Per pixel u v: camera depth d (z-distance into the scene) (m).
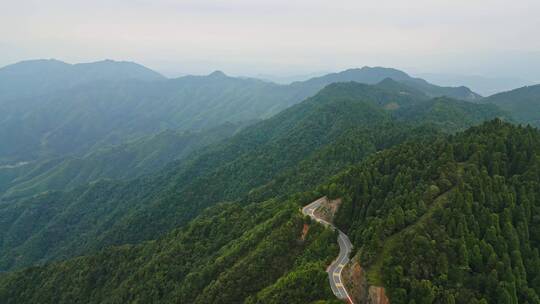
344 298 81.06
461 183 93.81
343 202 113.31
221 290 105.19
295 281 86.50
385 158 123.19
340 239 104.81
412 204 92.44
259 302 88.44
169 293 127.25
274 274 102.88
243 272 106.25
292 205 127.06
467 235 82.50
